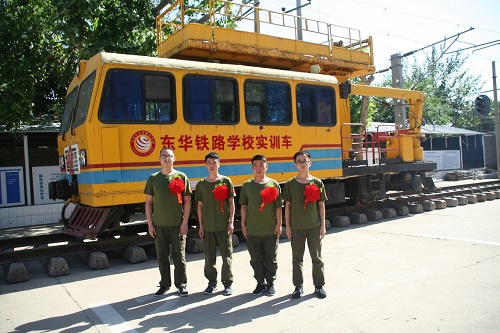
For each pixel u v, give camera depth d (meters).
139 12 13.30
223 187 5.00
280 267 6.24
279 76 8.52
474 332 3.72
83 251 6.85
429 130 25.75
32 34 12.74
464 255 6.44
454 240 7.56
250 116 8.09
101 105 6.59
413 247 7.16
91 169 6.51
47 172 13.27
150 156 6.98
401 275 5.52
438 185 20.28
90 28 12.34
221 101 7.77
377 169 10.52
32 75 12.41
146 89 7.00
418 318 4.08
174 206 5.03
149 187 5.16
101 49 11.81
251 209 4.95
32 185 13.16
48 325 4.30
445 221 9.75
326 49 10.50
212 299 4.93
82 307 4.82
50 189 8.05
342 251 7.12
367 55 11.47
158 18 10.05
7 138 13.03
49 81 14.60
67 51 13.56
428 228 8.94
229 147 7.81
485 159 30.05
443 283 5.11
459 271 5.59
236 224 8.67
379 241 7.81
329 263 6.34
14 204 12.73
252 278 5.77
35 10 13.19
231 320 4.25
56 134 13.34
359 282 5.31
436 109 36.34
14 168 12.77
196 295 5.10
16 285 5.83
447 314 4.14
